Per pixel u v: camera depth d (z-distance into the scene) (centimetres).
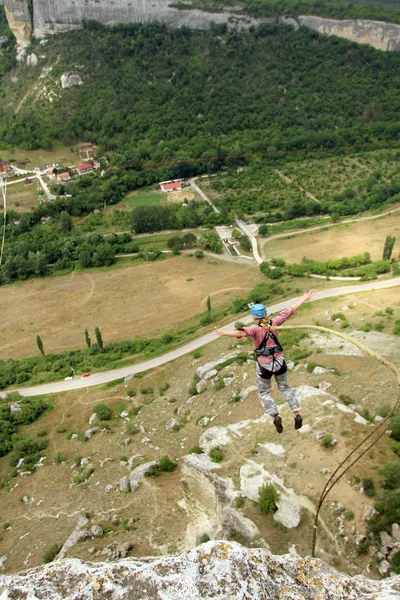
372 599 754
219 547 788
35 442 5956
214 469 3328
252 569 764
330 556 2653
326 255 10394
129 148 17138
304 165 16400
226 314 8556
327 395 3716
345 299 7675
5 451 5984
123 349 8031
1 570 3978
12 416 6512
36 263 10900
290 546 2764
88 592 732
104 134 18038
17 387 7456
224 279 10094
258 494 3039
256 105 18825
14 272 10981
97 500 4494
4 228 12738
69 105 18950
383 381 4553
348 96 18875
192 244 11706
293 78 19838
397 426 3244
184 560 774
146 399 6575
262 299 8575
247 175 15950
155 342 8119
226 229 12488
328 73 19788
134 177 15550
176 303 9438
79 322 9262
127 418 6141
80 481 4972
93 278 10769
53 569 779
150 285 10225
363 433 3294
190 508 3556
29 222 13225
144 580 740
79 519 4253
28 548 4134
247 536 2916
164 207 13038
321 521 2811
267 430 3569
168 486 4275
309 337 6303
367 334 5947
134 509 4131
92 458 5375
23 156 17788
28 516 4678
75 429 6228
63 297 10156
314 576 788
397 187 13388
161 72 19838
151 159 16588
